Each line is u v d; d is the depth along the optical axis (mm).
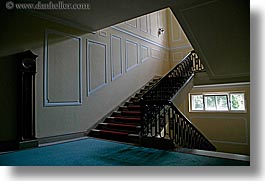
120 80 6762
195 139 5215
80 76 5480
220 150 7660
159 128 4355
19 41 4344
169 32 9812
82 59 5559
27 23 4488
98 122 5891
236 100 7586
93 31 5891
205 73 6289
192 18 4656
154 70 8594
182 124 4617
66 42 5199
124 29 7133
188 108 8461
